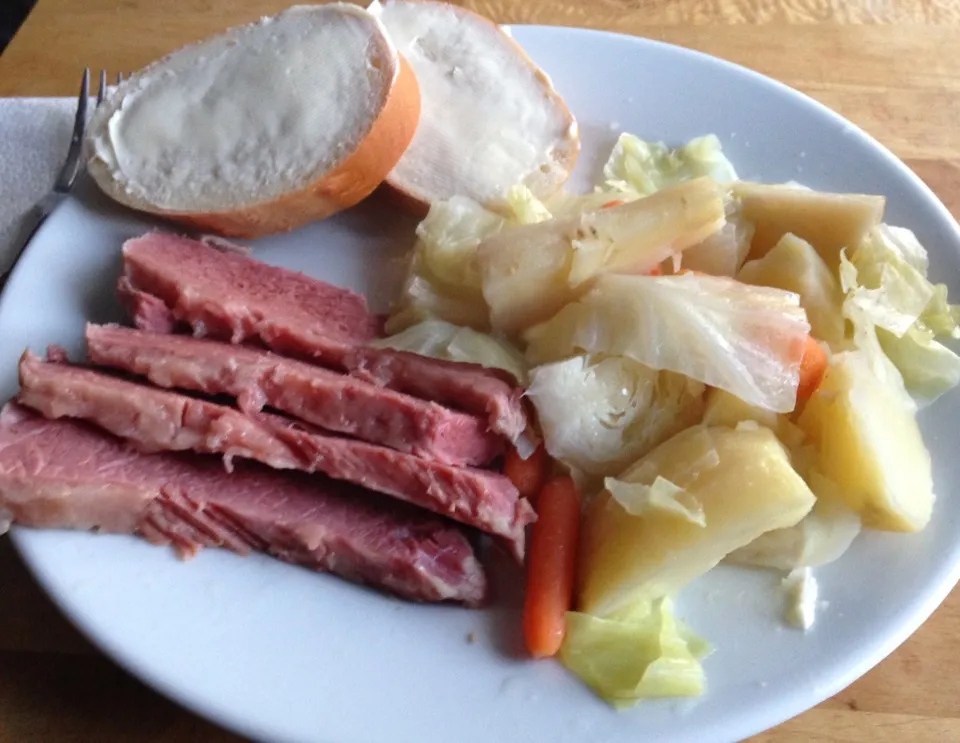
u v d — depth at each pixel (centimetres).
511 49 39
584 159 39
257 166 35
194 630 28
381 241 37
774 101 39
